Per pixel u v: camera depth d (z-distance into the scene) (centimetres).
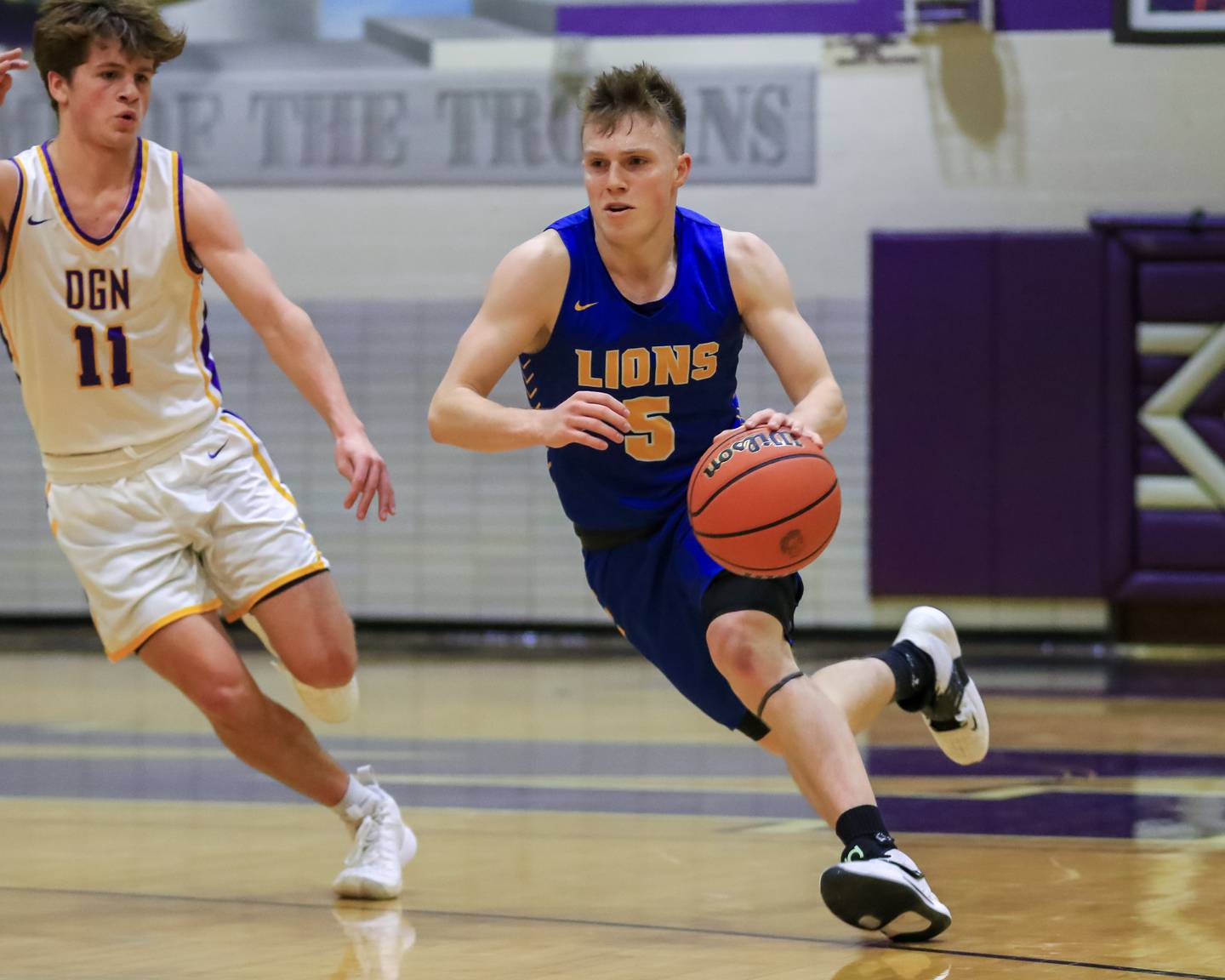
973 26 2297
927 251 2294
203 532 649
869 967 506
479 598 2433
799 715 558
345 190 2442
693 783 1026
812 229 2336
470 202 2420
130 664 2022
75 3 609
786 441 555
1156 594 2244
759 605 569
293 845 794
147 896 654
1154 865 700
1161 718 1409
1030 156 2292
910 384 2300
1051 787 974
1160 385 2245
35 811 912
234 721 638
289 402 2445
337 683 659
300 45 2447
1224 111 2255
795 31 2338
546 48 2400
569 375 600
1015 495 2281
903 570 2308
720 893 652
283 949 546
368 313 2439
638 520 607
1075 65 2280
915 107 2314
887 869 523
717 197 2353
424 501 2438
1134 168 2273
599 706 1555
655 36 2373
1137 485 2253
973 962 511
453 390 573
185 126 2469
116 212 630
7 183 626
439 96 2420
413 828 839
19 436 2477
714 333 595
